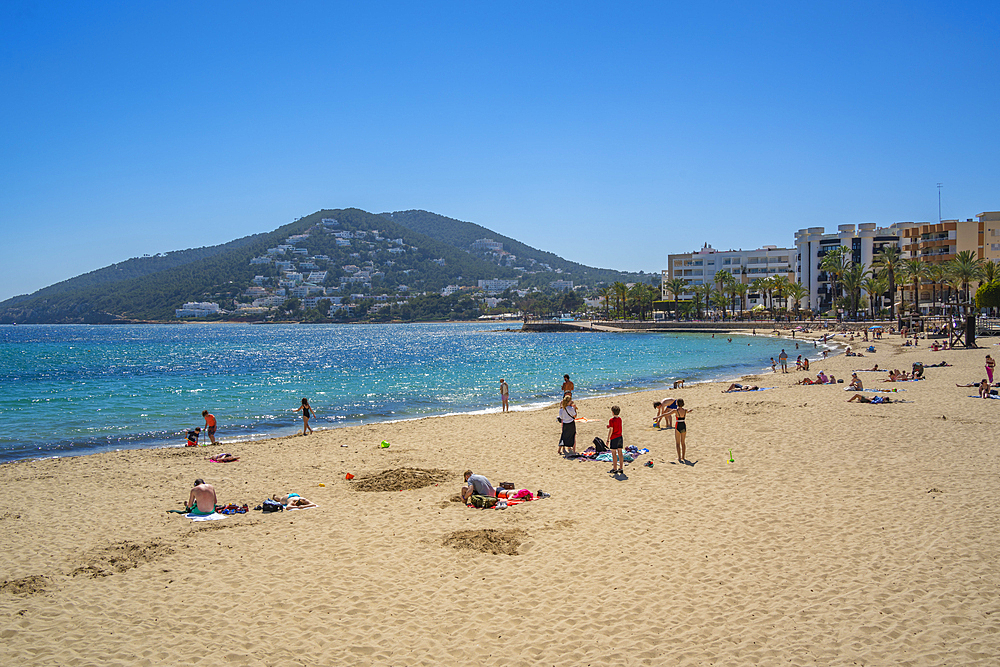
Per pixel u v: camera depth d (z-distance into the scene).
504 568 9.82
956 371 37.75
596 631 7.78
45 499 14.70
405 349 104.00
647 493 13.80
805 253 148.00
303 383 47.50
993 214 102.56
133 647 7.61
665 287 183.38
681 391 34.44
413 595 8.95
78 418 30.80
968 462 15.40
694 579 9.17
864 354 56.31
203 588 9.32
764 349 79.00
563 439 18.56
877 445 17.72
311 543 11.18
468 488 13.66
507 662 7.14
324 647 7.56
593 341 115.19
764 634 7.55
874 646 7.21
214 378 53.22
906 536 10.54
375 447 20.70
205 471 17.52
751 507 12.49
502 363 65.38
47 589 9.38
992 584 8.65
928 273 95.12
